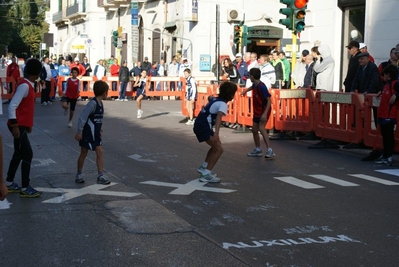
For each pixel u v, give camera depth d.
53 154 11.44
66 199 7.77
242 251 5.68
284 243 5.95
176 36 32.06
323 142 12.68
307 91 13.40
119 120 18.23
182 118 19.00
